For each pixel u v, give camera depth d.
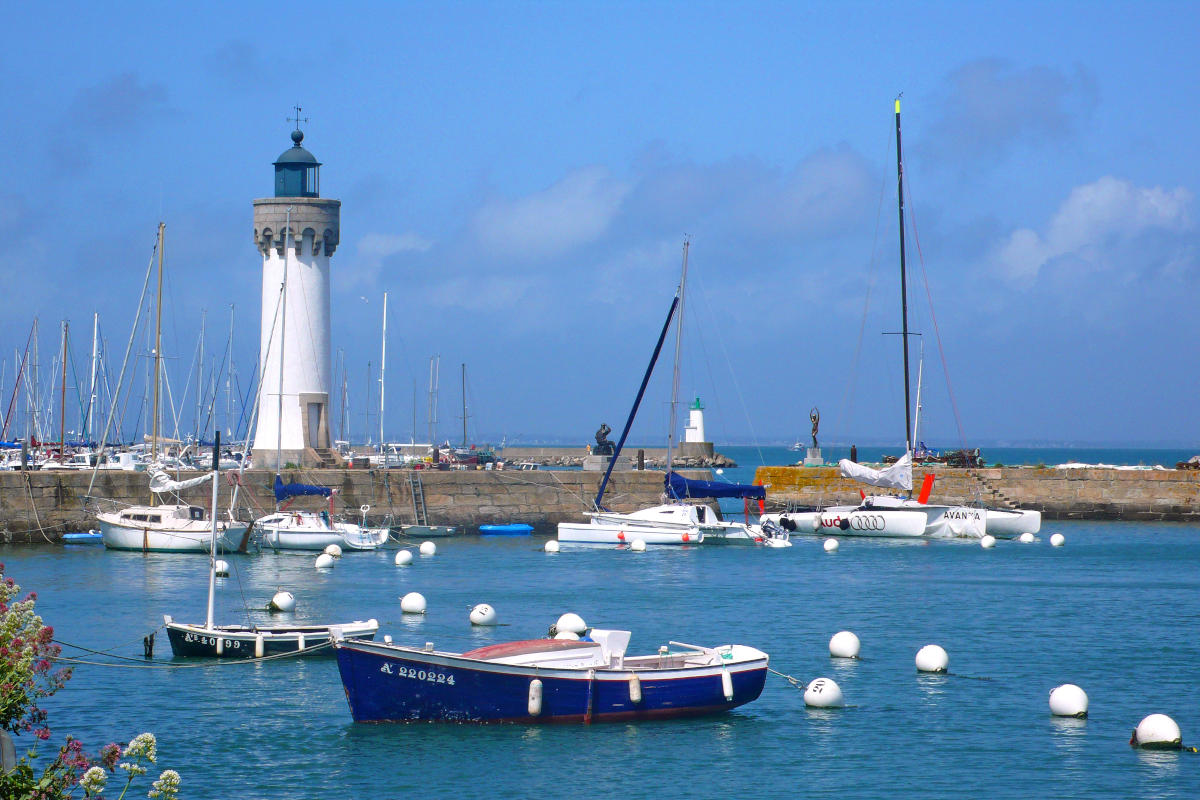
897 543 78.38
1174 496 91.62
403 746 30.73
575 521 81.88
